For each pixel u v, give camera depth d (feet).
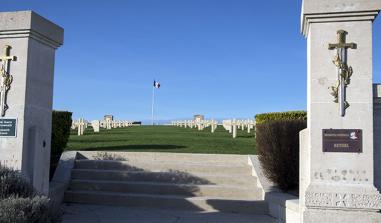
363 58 21.43
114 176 35.73
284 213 26.32
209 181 34.55
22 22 25.80
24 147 25.88
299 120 30.89
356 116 21.29
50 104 28.78
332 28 21.76
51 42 28.45
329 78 21.61
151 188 33.81
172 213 30.01
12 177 22.56
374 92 22.33
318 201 20.97
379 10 21.12
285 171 30.17
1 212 17.71
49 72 28.71
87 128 109.19
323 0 21.53
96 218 28.09
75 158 38.50
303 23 22.97
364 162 21.07
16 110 25.91
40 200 20.08
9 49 26.25
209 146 49.06
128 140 58.29
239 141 55.67
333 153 21.31
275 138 30.66
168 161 38.37
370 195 20.68
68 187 34.76
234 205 30.73
